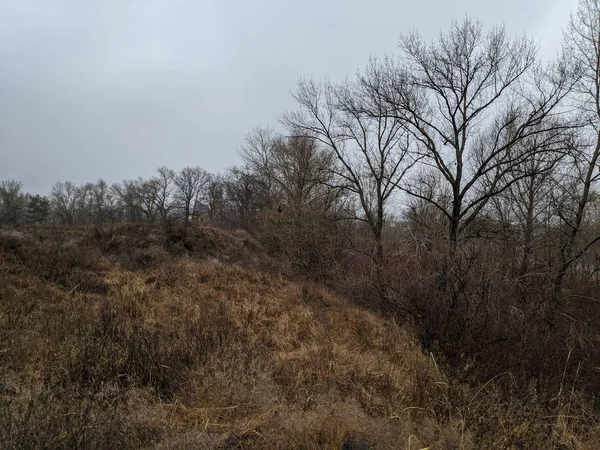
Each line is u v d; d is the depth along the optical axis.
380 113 17.09
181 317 8.42
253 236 24.05
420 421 4.56
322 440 4.02
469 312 8.05
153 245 15.54
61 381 4.35
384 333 8.65
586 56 13.52
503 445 4.14
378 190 19.06
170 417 4.24
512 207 16.64
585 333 9.12
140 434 3.68
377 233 17.95
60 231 15.66
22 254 11.24
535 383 5.49
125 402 4.27
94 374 4.58
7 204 44.22
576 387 6.12
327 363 6.35
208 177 60.16
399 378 6.02
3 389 4.03
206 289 11.73
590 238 13.96
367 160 19.69
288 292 13.20
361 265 14.94
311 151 25.50
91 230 16.28
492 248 11.41
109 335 5.68
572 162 14.05
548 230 14.14
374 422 4.31
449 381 5.46
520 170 14.60
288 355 6.86
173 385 4.82
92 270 11.73
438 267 9.43
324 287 15.20
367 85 17.17
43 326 6.29
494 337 7.53
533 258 11.84
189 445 3.63
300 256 18.78
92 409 3.79
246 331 7.77
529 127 14.95
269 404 4.64
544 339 7.68
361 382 5.73
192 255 16.03
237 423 4.25
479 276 8.74
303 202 23.69
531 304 9.29
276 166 29.38
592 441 4.77
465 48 15.03
